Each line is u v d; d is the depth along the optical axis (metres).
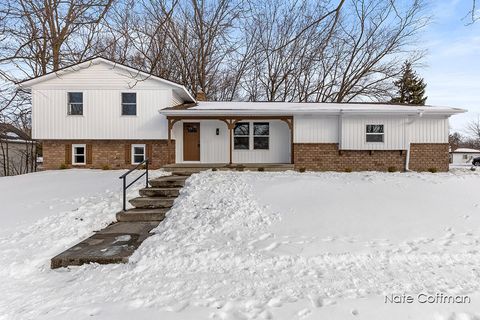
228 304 3.22
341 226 5.58
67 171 13.23
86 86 14.23
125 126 14.34
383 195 7.41
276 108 14.05
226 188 8.10
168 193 8.41
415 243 4.85
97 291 3.61
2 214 7.02
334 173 11.58
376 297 3.32
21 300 3.45
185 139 15.11
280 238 5.09
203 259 4.39
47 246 5.15
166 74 21.98
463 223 5.70
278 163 14.61
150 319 2.96
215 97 26.05
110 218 6.79
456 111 13.26
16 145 23.56
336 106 15.26
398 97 32.75
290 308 3.12
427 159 13.78
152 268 4.21
